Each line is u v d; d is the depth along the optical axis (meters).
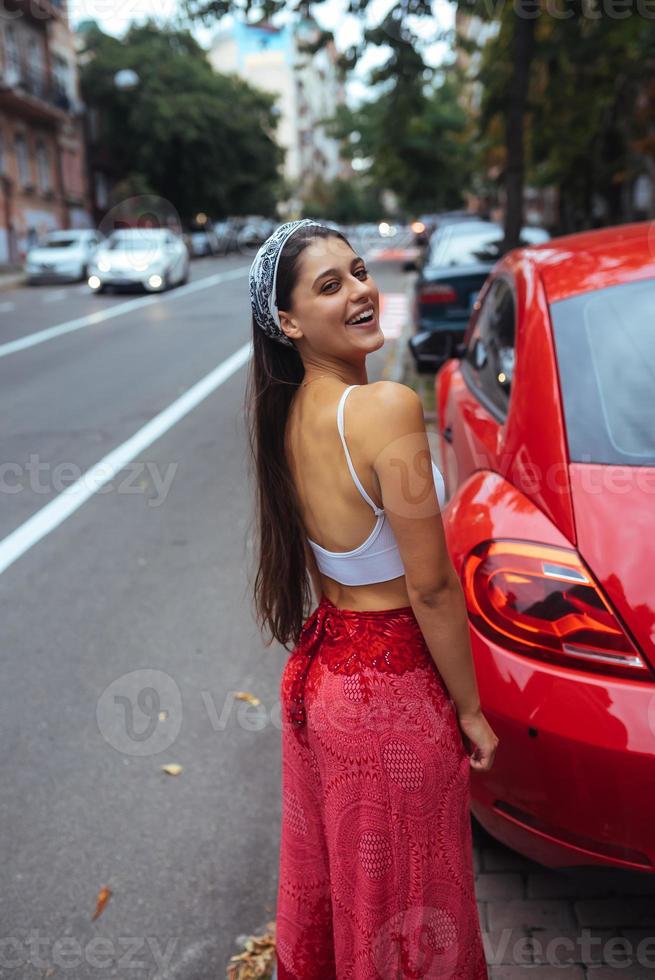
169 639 3.79
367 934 1.55
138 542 4.98
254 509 1.76
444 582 1.43
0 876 2.47
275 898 2.36
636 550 1.85
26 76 32.72
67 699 3.36
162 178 42.06
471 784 2.01
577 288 2.70
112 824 2.67
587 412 2.25
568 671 1.78
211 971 2.14
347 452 1.43
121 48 40.09
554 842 1.85
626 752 1.69
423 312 8.48
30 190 33.88
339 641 1.54
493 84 10.88
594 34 9.55
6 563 4.77
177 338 12.95
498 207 36.09
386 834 1.53
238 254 37.16
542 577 1.87
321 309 1.46
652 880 1.77
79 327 14.79
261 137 45.16
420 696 1.51
